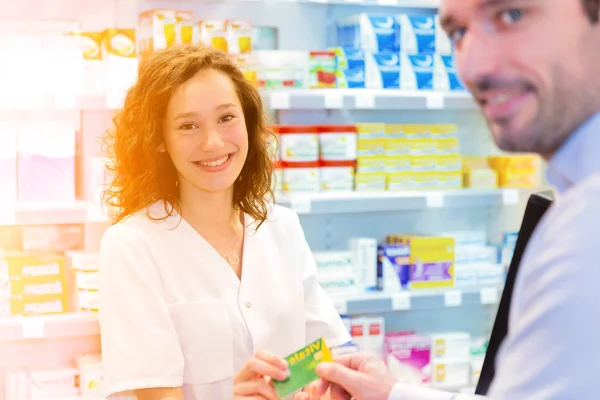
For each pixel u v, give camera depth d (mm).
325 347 1607
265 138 2238
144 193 2121
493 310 4469
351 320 3818
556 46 666
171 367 1933
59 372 3256
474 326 4461
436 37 3967
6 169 3174
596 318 612
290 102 3467
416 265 3922
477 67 695
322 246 4152
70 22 3500
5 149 3166
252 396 1668
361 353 1491
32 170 3201
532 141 697
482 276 4066
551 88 673
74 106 3113
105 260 2033
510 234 4129
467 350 4047
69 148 3246
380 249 3902
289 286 2189
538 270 664
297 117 4020
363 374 1325
